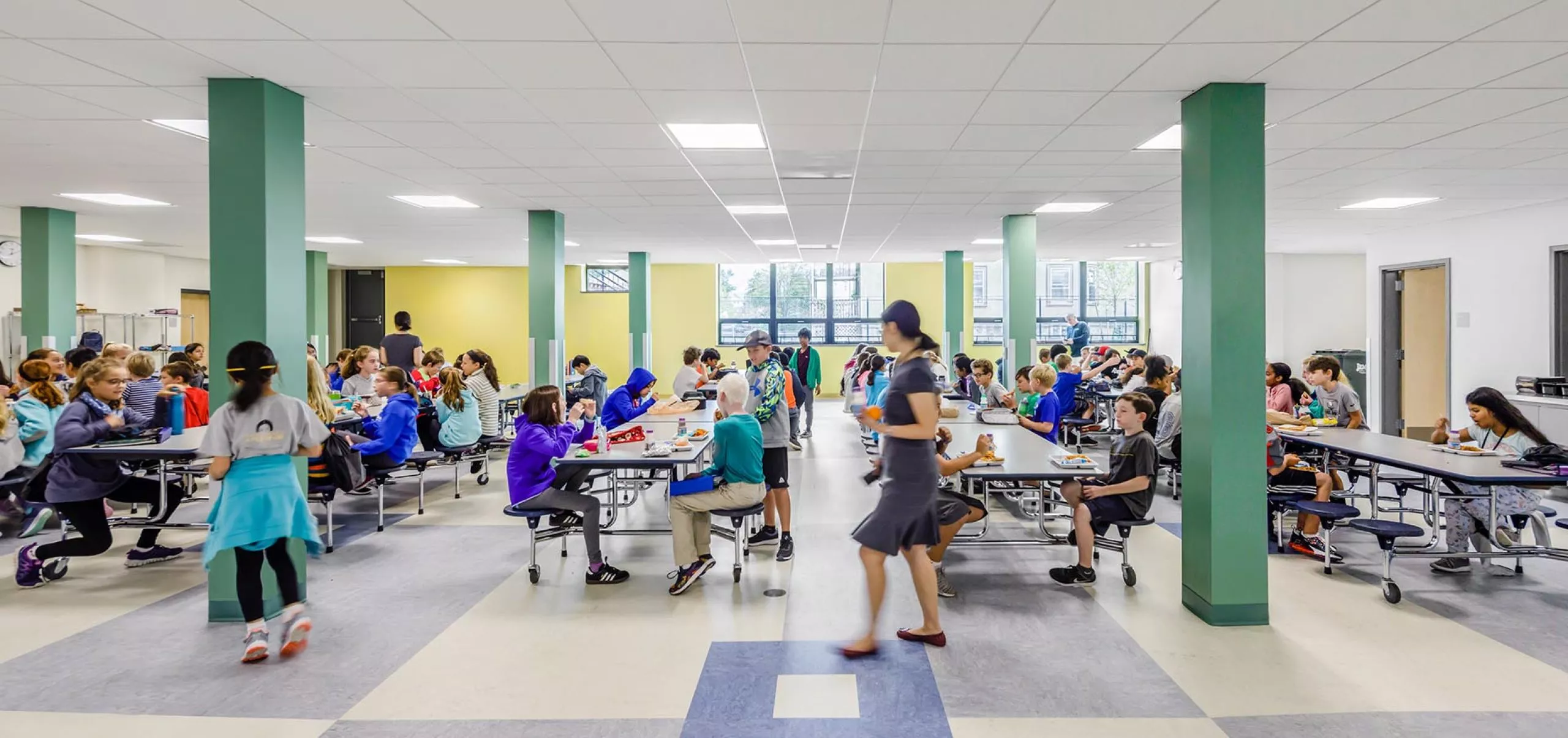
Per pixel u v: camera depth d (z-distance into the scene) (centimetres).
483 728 276
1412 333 1022
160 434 489
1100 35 336
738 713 287
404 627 373
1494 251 880
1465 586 432
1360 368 1280
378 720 282
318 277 1339
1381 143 535
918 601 406
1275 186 702
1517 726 275
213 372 385
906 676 317
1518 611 392
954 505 405
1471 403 485
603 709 290
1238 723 278
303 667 326
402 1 301
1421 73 384
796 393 920
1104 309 1730
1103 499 434
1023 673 319
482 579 448
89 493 431
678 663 330
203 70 379
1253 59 362
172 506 479
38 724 278
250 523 316
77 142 535
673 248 1270
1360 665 327
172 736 270
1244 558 375
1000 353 1688
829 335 1706
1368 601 407
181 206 818
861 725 278
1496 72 382
